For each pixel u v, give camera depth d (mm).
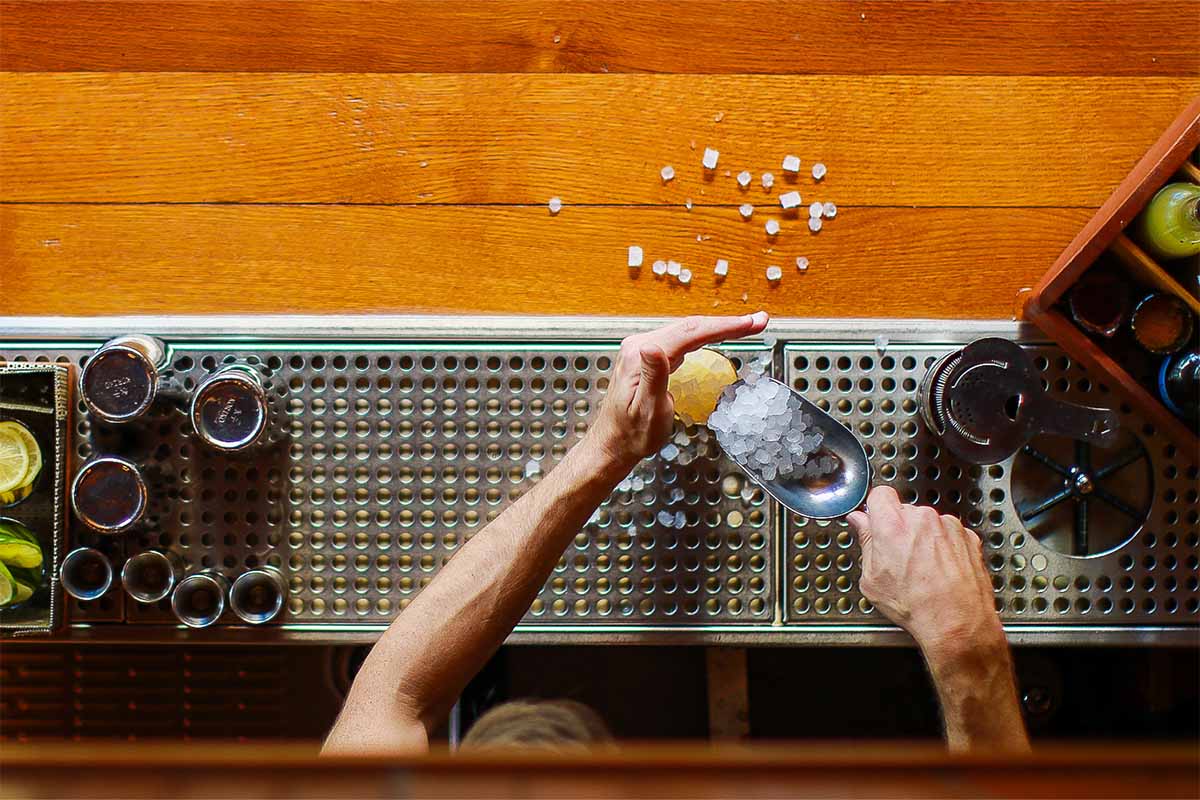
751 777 453
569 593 1087
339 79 1186
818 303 1188
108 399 999
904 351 1106
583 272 1189
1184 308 1036
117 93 1184
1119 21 1188
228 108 1186
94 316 1139
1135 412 1102
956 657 926
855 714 1256
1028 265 1188
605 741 933
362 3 1183
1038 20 1188
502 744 894
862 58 1188
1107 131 1189
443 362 1103
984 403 1008
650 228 1189
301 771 454
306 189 1188
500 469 1101
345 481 1098
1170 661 1217
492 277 1189
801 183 1190
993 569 1095
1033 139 1188
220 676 1237
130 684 1231
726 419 1015
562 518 930
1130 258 1025
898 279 1188
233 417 1013
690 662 1245
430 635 884
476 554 925
